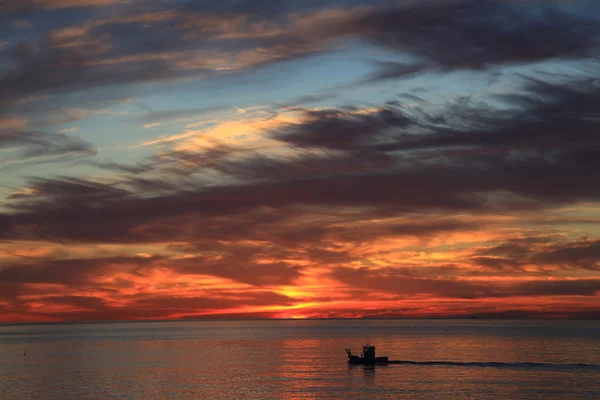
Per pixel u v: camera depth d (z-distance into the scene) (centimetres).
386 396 11844
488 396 11681
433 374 14575
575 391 12038
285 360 19125
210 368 16838
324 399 11688
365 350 17500
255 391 12644
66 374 15812
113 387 13362
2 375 15825
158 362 18762
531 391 12081
